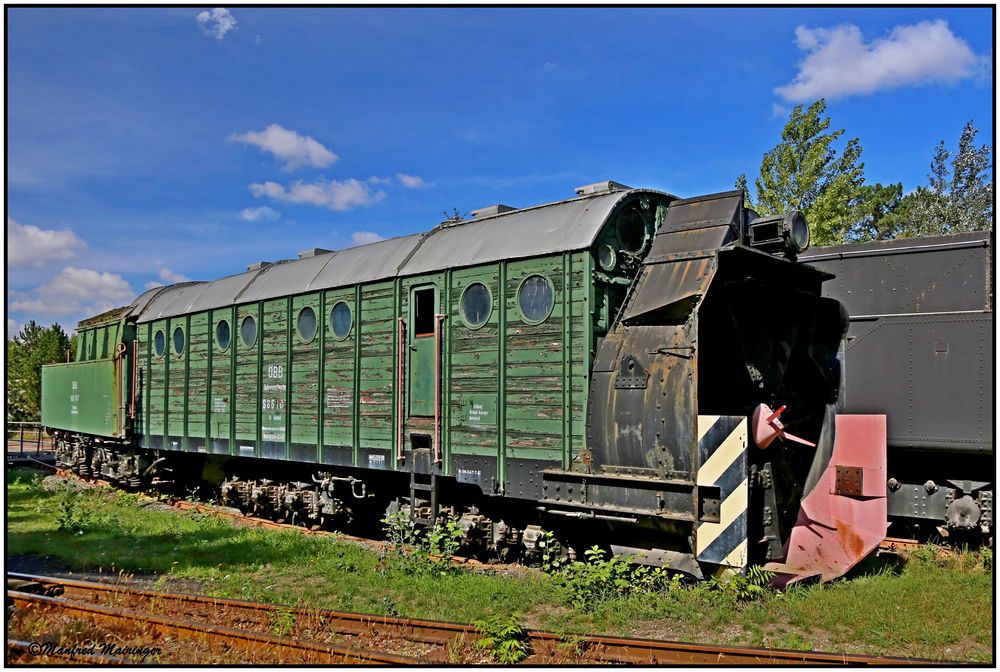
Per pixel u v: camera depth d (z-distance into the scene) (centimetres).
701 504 701
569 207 908
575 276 830
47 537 1139
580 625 657
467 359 943
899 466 976
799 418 866
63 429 2138
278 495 1322
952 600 666
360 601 773
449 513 995
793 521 848
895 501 971
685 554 730
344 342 1139
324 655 583
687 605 671
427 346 1006
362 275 1118
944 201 3794
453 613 714
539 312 862
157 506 1509
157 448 1617
